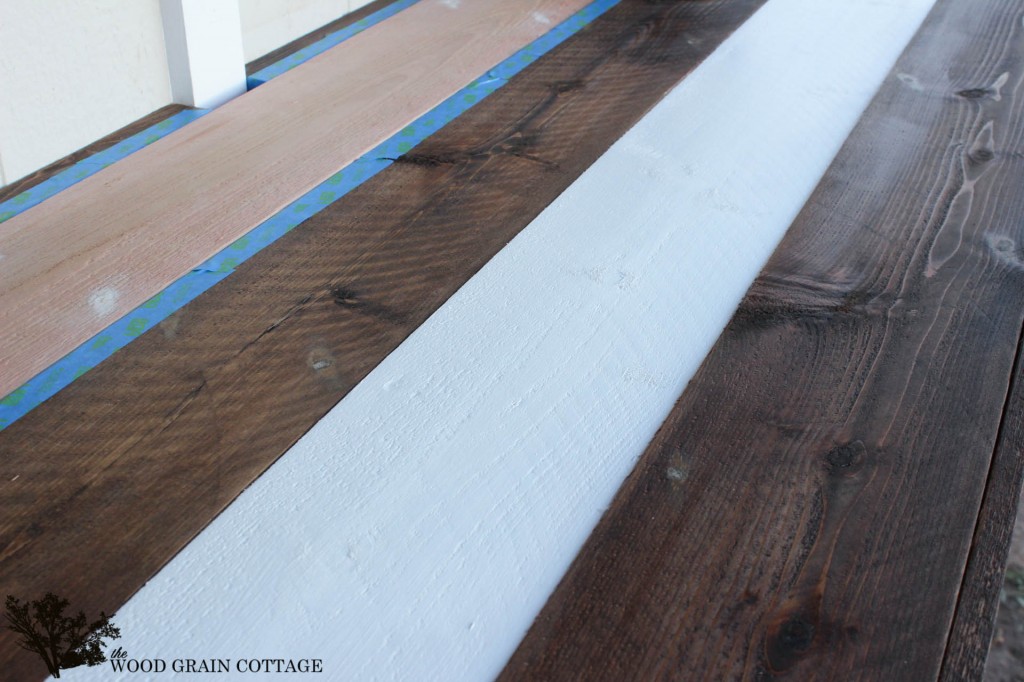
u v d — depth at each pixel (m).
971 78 1.87
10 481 0.91
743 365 1.10
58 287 1.18
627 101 1.73
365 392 1.05
